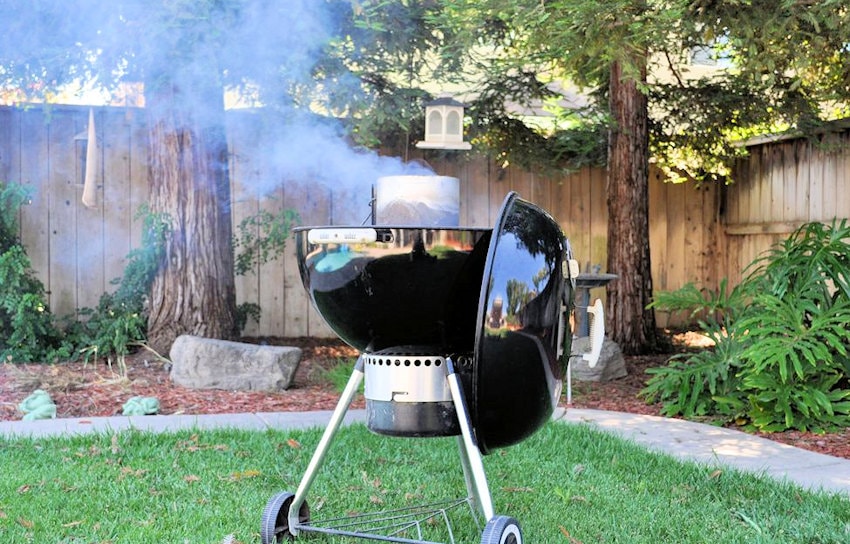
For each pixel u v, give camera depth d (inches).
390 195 100.0
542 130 306.0
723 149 318.7
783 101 277.6
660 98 297.3
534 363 91.0
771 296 189.2
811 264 196.7
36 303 264.1
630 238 285.1
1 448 150.0
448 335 98.0
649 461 146.4
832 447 166.4
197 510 117.6
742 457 152.1
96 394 214.4
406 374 97.4
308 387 231.1
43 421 178.7
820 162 299.4
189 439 159.0
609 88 284.7
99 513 115.6
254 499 123.3
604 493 129.2
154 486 128.9
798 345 177.6
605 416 190.4
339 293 96.2
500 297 87.8
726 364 195.6
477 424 92.0
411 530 113.6
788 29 187.6
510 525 91.7
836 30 188.1
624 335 286.5
